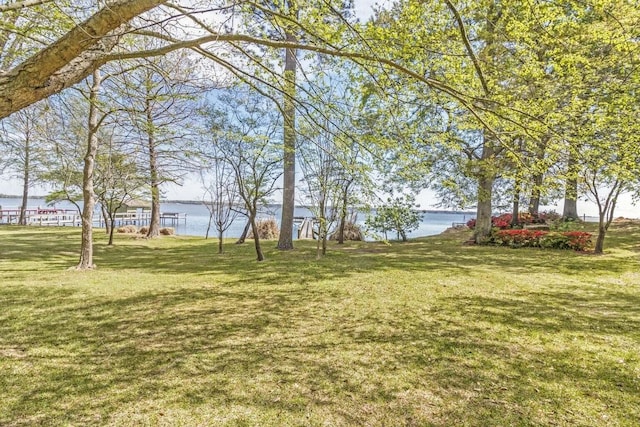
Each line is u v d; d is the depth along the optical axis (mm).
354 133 4066
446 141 5141
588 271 7918
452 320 4574
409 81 3754
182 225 26328
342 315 4777
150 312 4844
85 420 2373
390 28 3627
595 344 3801
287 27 3570
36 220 23469
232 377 3020
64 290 5902
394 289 6219
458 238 15430
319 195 9844
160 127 9055
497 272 7777
